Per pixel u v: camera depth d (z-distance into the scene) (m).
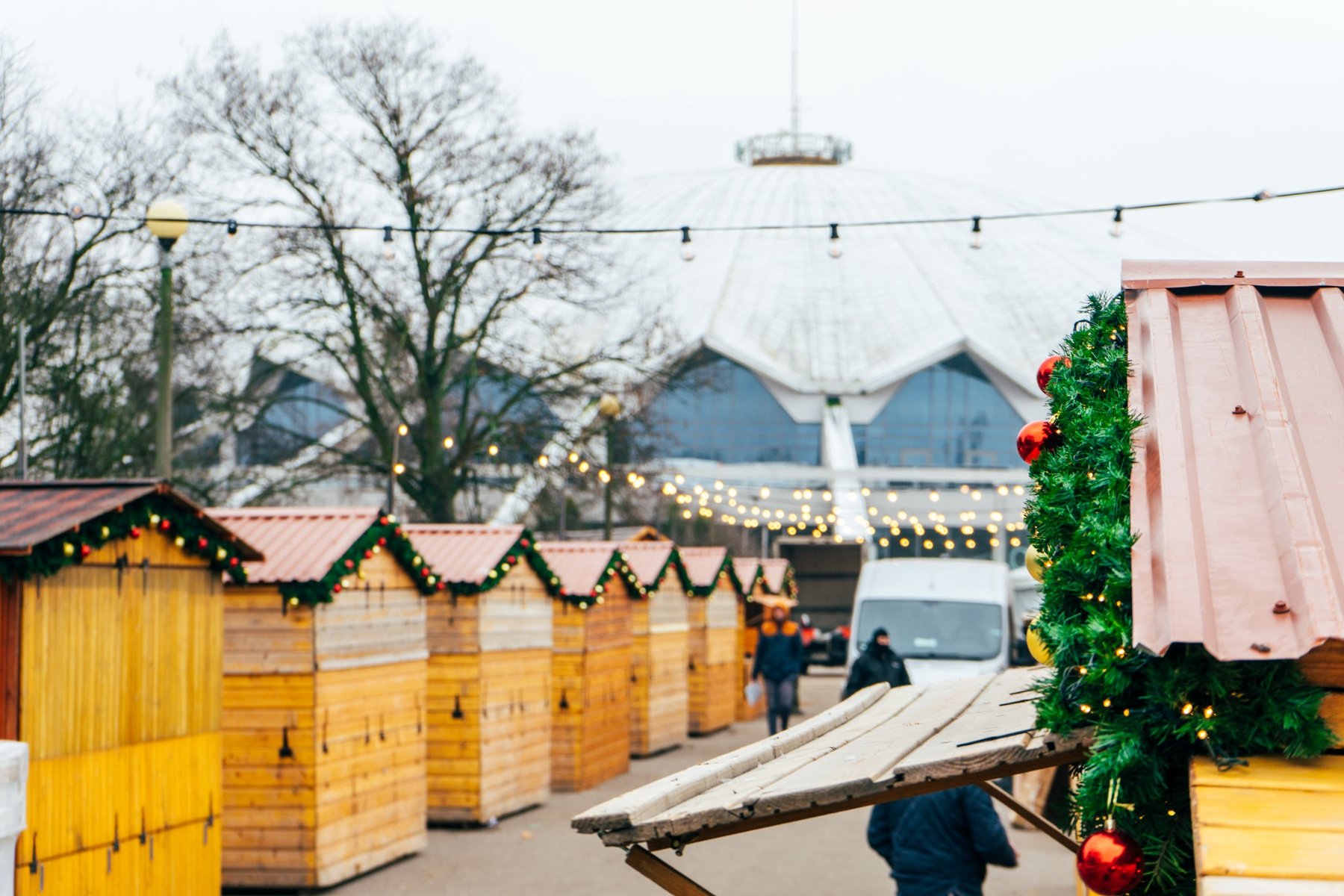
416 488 31.56
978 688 5.30
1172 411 3.80
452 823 15.75
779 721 23.61
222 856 12.24
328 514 13.04
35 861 8.39
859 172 109.06
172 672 9.85
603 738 20.16
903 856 7.77
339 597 12.74
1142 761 3.08
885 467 71.69
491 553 16.09
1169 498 3.41
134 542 9.41
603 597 20.02
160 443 14.41
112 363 25.83
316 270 28.95
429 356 30.66
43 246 23.75
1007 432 84.38
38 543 8.20
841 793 3.25
